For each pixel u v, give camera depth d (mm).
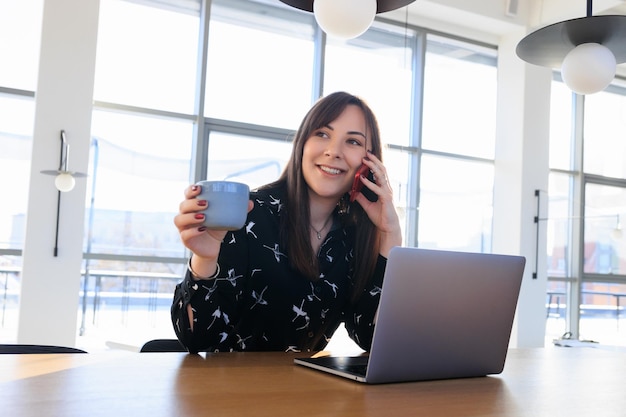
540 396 1022
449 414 857
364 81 6512
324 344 1637
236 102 5930
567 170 7586
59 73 4969
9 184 5184
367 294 1574
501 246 6922
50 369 1046
